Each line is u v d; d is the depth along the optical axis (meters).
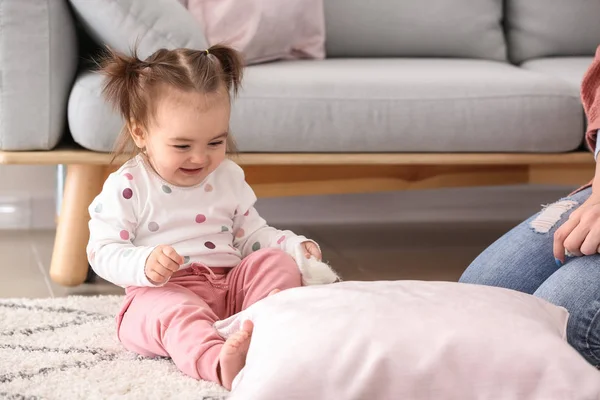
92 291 2.12
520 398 1.08
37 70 2.01
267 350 1.15
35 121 2.02
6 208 2.83
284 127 2.10
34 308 1.86
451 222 3.06
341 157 2.14
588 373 1.07
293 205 2.99
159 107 1.53
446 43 2.77
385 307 1.17
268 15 2.44
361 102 2.13
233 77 1.69
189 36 2.07
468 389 1.09
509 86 2.19
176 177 1.62
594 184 1.42
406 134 2.15
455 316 1.15
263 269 1.59
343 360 1.11
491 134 2.18
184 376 1.44
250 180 2.27
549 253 1.52
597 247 1.32
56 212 2.82
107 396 1.35
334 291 1.25
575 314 1.29
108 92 1.66
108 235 1.58
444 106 2.15
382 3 2.74
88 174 2.09
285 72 2.21
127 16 2.02
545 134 2.20
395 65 2.46
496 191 3.10
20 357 1.54
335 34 2.72
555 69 2.56
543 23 2.85
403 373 1.10
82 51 2.38
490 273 1.55
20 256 2.48
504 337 1.11
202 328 1.45
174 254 1.50
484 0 2.79
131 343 1.57
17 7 1.98
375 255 2.59
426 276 2.36
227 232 1.69
